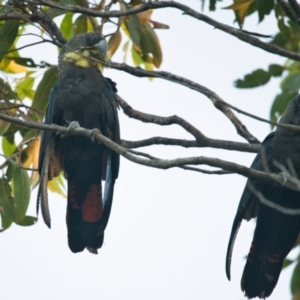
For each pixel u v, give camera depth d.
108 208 12.05
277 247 11.58
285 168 11.42
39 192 11.55
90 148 12.06
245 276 11.55
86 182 12.23
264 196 11.42
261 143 11.81
